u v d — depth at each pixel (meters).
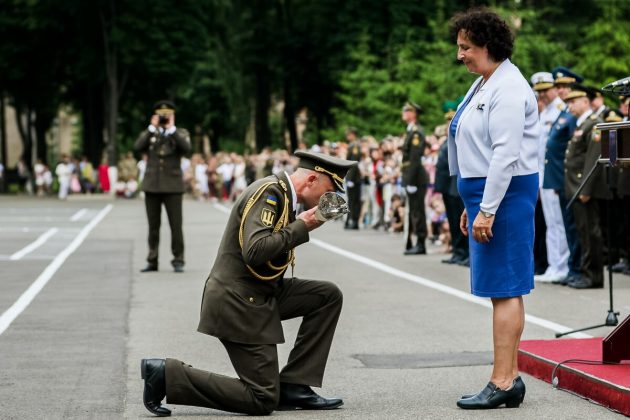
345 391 15.27
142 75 103.25
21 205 82.38
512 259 13.96
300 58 98.69
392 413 13.79
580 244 27.05
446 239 37.22
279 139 126.50
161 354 18.14
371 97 72.12
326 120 99.56
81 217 62.62
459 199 33.00
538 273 30.05
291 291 14.16
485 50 14.00
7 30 103.50
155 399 13.59
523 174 13.98
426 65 71.56
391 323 21.44
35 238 45.09
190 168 98.94
